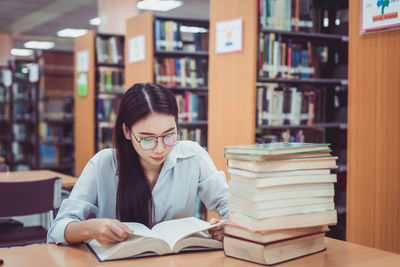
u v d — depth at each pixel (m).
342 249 1.42
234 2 3.93
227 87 4.05
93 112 6.05
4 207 2.70
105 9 8.35
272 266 1.25
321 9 4.23
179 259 1.32
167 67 5.11
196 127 5.18
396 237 2.61
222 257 1.34
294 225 1.28
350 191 2.89
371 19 2.68
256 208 1.22
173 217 1.77
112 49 6.02
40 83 7.21
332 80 4.19
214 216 4.39
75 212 1.62
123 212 1.65
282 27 3.92
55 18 12.38
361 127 2.80
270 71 3.89
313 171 1.30
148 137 1.50
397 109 2.59
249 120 3.81
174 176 1.75
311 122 4.29
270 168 1.23
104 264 1.27
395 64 2.59
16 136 7.98
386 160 2.66
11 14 11.89
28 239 2.75
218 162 4.16
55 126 7.32
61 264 1.27
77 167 6.54
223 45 4.06
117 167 1.70
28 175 3.89
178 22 5.20
